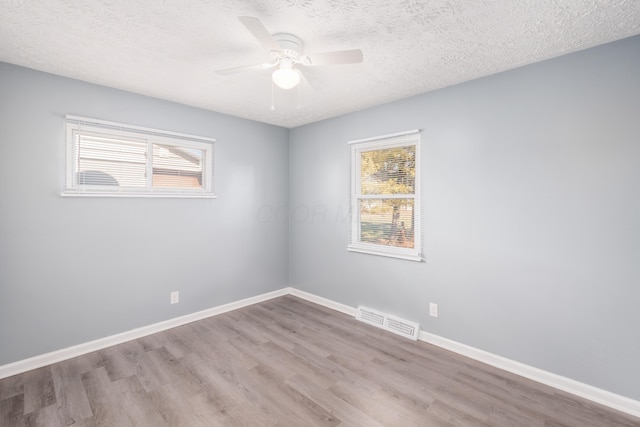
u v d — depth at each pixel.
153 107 2.94
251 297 3.82
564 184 2.10
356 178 3.44
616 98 1.91
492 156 2.41
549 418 1.83
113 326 2.75
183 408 1.91
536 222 2.21
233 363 2.44
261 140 3.88
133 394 2.04
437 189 2.74
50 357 2.42
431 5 1.57
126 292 2.82
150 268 2.96
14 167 2.27
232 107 3.27
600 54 1.96
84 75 2.45
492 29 1.79
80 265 2.57
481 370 2.35
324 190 3.76
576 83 2.04
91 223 2.62
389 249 3.15
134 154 2.87
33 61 2.21
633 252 1.87
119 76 2.47
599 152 1.97
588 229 2.01
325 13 1.65
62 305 2.49
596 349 1.99
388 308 3.13
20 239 2.30
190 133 3.20
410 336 2.89
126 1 1.55
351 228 3.47
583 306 2.04
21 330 2.31
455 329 2.64
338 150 3.58
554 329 2.15
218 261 3.49
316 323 3.24
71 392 2.06
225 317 3.40
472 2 1.55
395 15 1.66
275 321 3.29
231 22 1.74
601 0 1.52
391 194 3.14
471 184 2.53
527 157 2.25
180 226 3.17
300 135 4.05
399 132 2.97
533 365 2.24
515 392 2.08
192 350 2.65
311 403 1.96
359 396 2.03
